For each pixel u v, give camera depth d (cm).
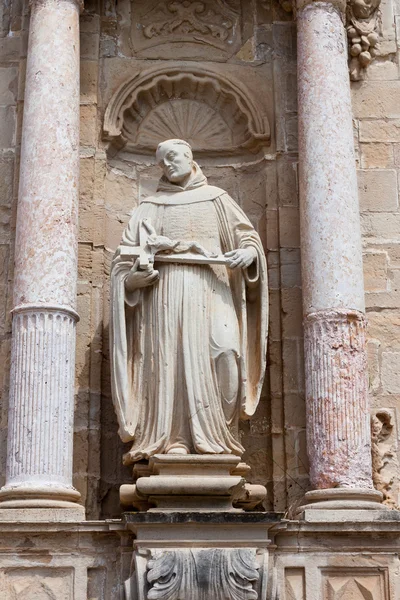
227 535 1491
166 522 1474
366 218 1820
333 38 1795
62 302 1620
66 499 1546
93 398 1706
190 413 1562
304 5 1820
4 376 1708
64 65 1739
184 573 1462
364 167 1847
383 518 1554
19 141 1819
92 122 1830
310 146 1739
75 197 1688
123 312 1614
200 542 1482
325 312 1658
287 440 1708
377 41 1912
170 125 1892
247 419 1653
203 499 1530
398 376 1755
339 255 1681
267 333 1650
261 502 1695
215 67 1891
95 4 1894
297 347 1745
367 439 1619
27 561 1500
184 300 1605
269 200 1820
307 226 1711
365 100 1883
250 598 1466
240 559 1473
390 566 1534
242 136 1884
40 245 1639
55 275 1628
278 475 1700
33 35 1761
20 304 1619
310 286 1683
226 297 1631
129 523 1474
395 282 1795
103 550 1512
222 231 1681
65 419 1579
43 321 1603
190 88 1897
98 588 1505
